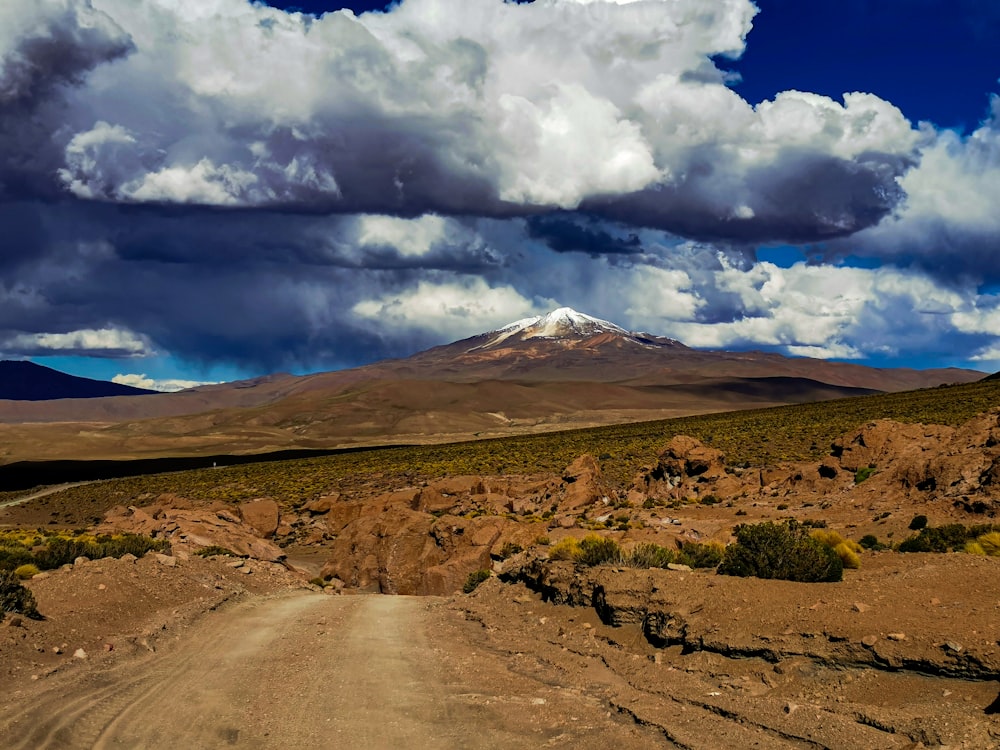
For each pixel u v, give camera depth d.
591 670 15.30
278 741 11.14
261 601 27.77
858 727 10.70
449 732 11.56
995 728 9.88
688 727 11.34
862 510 38.62
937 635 12.37
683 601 16.56
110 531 56.31
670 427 127.31
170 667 15.75
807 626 13.89
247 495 95.69
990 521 30.67
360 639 19.45
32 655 15.58
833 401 141.38
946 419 78.19
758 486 55.88
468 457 115.06
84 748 10.73
